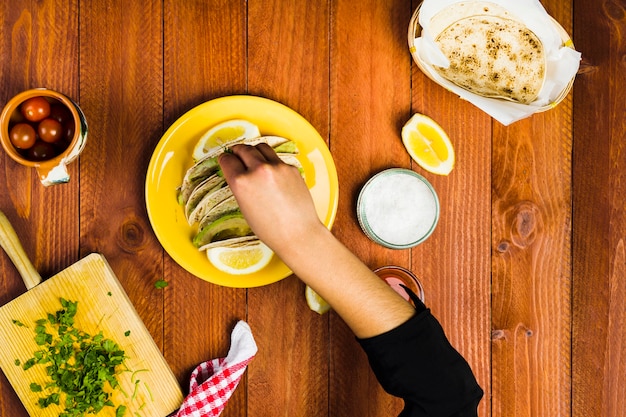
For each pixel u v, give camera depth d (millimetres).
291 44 955
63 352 869
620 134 998
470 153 984
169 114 937
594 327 1000
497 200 988
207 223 891
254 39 949
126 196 929
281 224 728
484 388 988
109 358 876
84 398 866
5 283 911
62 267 919
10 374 872
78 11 920
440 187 979
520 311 990
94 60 923
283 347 953
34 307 876
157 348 895
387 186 939
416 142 952
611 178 1000
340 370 963
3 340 871
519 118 914
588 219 998
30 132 855
